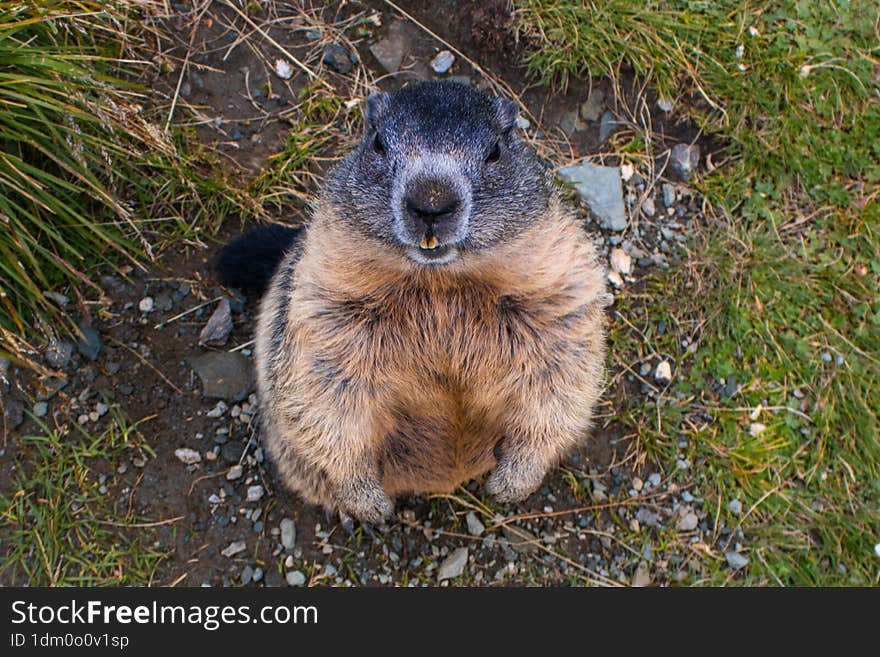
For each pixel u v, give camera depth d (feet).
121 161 2.57
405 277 1.95
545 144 2.82
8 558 2.28
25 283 2.34
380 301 1.99
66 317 2.47
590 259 2.08
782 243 2.80
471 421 2.18
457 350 2.04
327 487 2.27
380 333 2.02
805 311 2.73
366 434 2.12
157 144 2.53
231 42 2.81
